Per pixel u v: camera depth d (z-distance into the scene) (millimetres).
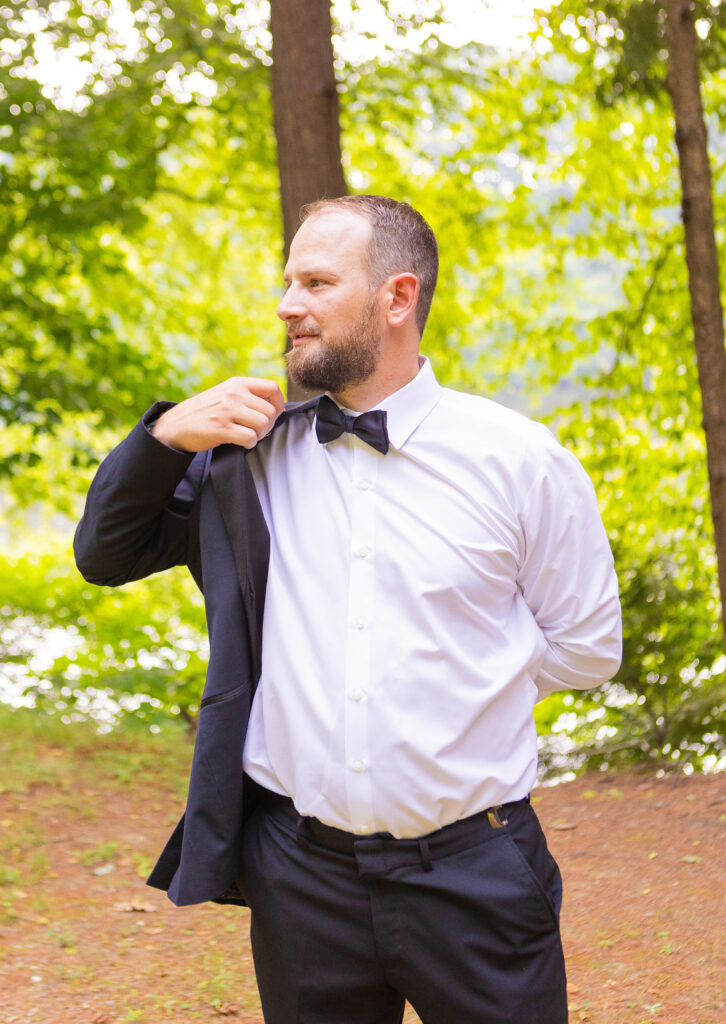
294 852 1600
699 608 6457
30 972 3314
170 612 10648
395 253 1630
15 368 9281
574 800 5219
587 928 3570
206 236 10797
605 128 7914
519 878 1541
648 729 5906
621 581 6289
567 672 1787
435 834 1537
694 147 4688
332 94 5160
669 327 7941
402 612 1542
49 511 12156
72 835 4539
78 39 7734
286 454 1742
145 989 3230
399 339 1653
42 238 9000
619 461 7852
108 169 8727
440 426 1631
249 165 9578
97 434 9328
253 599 1631
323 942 1590
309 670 1569
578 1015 2965
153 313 10992
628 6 5918
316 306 1619
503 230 8938
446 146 8867
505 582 1611
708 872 3953
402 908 1532
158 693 7324
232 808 1604
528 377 8742
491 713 1571
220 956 3467
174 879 1620
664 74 6219
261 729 1650
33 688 7188
